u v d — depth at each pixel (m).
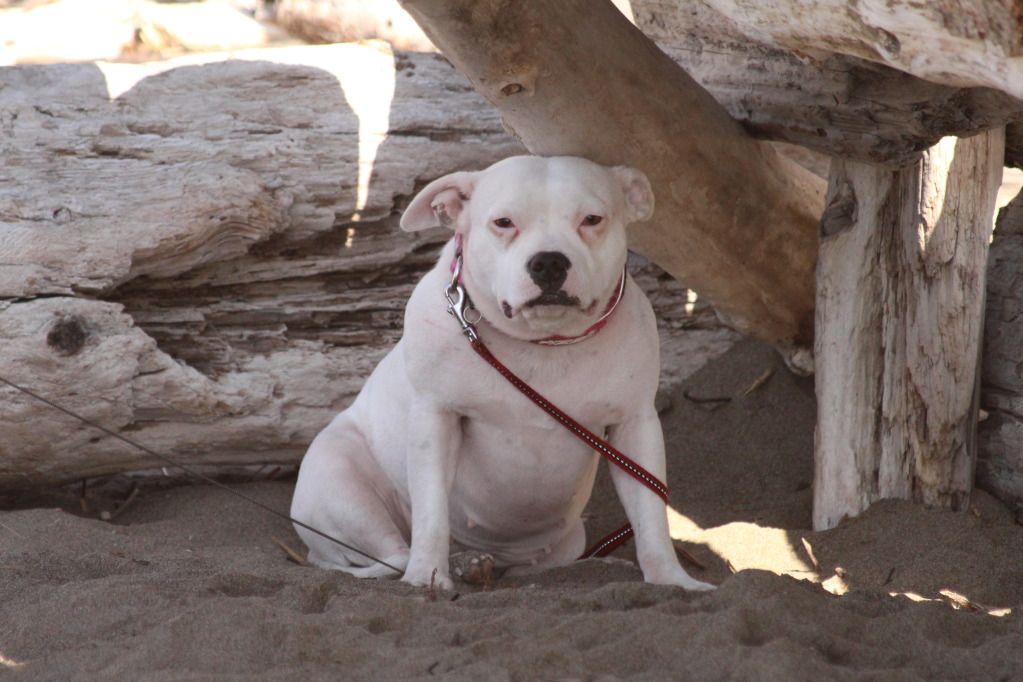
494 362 6.04
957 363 7.01
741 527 7.33
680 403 9.00
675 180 6.75
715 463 8.56
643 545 6.21
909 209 6.96
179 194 7.70
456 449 6.41
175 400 7.85
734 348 9.15
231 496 8.25
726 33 7.00
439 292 6.18
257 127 8.03
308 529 6.85
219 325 8.23
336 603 5.12
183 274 8.09
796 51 5.26
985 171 6.86
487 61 5.82
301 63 8.16
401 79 8.33
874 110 6.33
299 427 8.27
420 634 4.85
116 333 7.62
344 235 8.38
